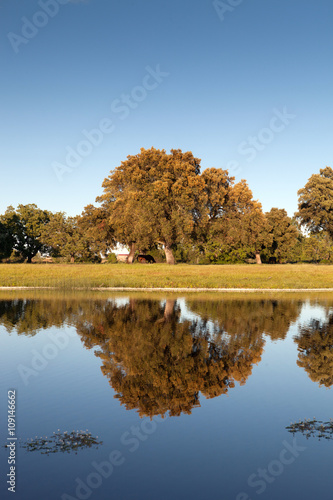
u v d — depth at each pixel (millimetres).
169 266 52031
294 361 10875
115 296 28141
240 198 66188
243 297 28203
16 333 14414
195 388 8672
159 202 53500
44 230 91125
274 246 87688
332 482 5184
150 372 9773
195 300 25812
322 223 68812
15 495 4770
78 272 44531
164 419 7082
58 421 6977
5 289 33344
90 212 69875
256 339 13672
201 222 55625
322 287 36281
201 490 4930
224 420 7066
